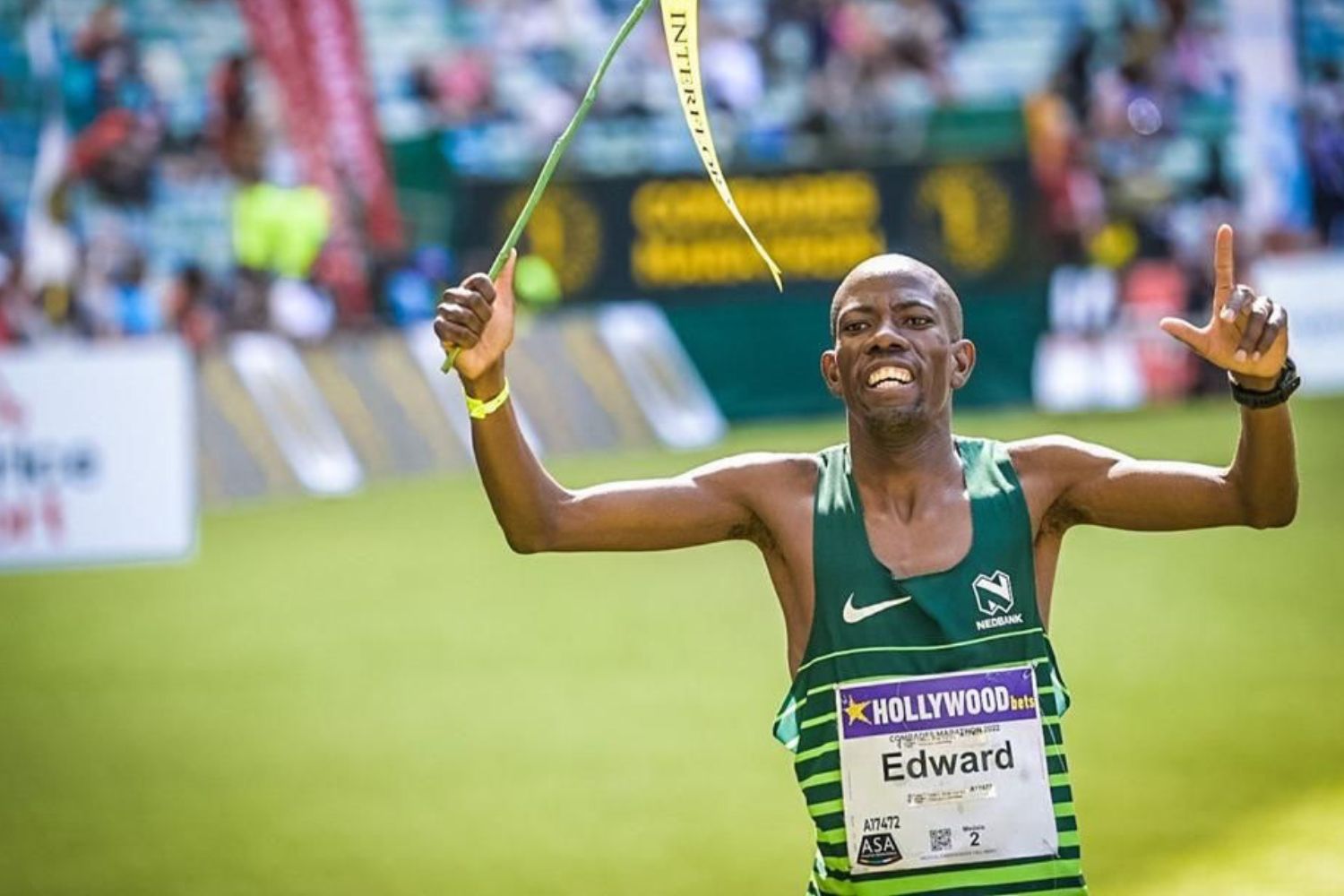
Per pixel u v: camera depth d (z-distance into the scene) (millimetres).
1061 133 50031
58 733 27234
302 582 35875
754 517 11914
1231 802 22156
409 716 27375
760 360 47375
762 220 47438
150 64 47188
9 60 46406
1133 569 34188
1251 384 10969
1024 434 45500
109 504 38469
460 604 33812
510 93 49250
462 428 46094
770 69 50281
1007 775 11164
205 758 25812
